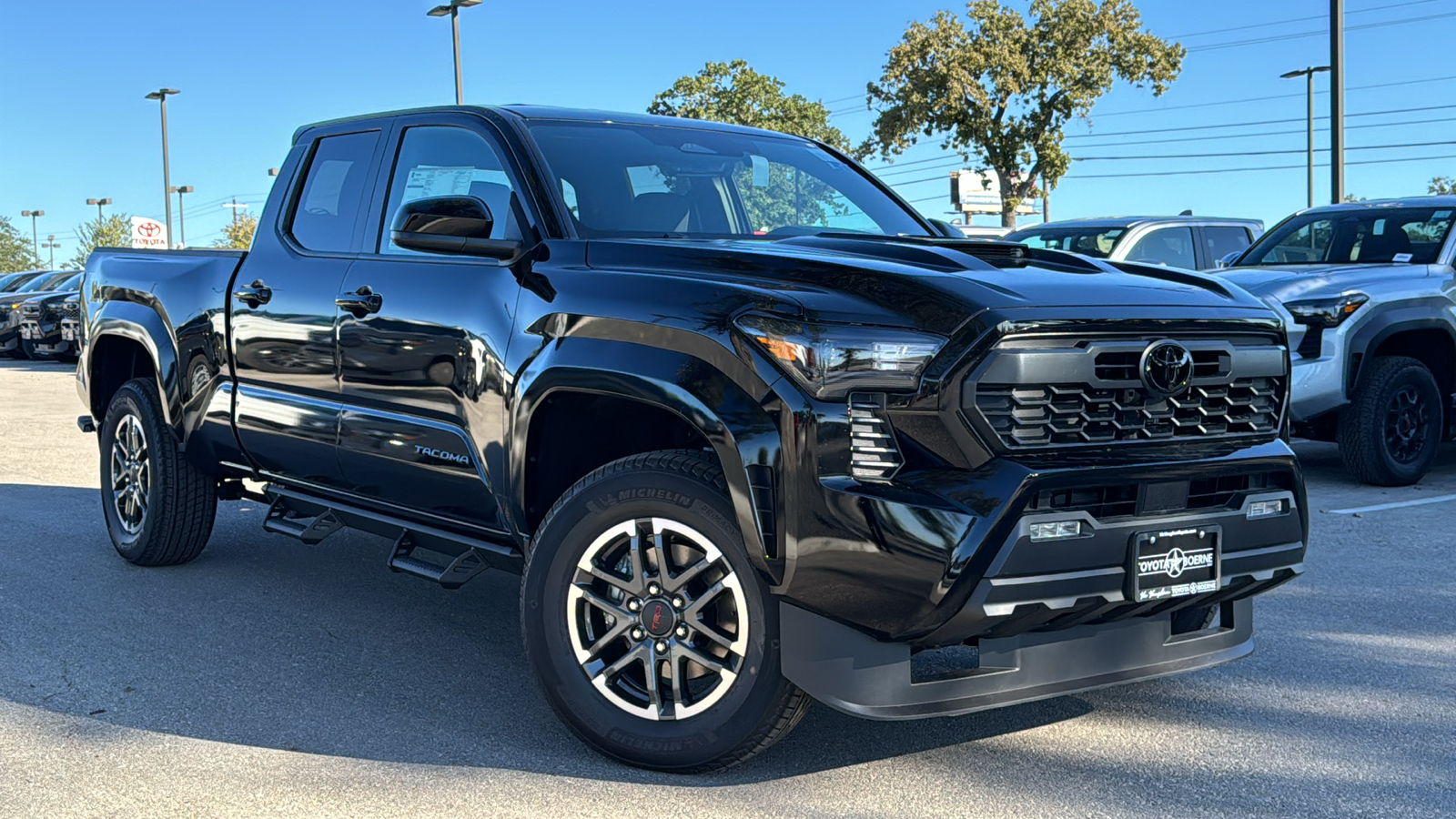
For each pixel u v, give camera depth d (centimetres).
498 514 370
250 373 467
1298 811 302
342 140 464
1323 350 746
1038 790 315
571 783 318
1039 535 284
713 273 325
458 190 411
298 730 356
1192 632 342
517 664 422
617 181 396
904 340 289
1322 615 485
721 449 300
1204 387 319
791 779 321
